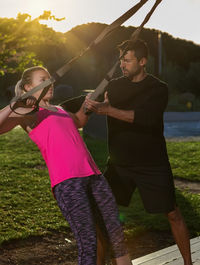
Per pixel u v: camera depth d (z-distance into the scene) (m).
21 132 14.79
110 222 2.60
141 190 3.14
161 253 3.75
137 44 3.08
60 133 2.55
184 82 48.28
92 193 2.60
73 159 2.52
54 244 4.59
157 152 3.11
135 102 3.14
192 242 4.05
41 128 2.56
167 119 24.94
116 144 3.18
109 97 3.22
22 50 6.70
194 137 16.34
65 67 2.47
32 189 6.95
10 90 30.83
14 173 8.25
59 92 32.06
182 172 8.76
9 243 4.54
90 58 37.47
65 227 5.11
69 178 2.47
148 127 3.09
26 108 2.51
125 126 3.13
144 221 5.44
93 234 2.39
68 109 2.98
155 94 3.05
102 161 9.87
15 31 5.41
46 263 4.09
